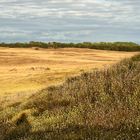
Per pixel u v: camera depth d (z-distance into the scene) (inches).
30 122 497.7
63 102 549.0
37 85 1355.8
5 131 482.9
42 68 1955.0
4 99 817.5
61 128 425.7
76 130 406.6
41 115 529.0
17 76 1632.6
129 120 400.8
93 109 479.8
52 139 384.8
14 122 528.7
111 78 570.6
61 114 499.8
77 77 693.3
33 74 1617.9
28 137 414.3
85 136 372.5
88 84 592.4
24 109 591.2
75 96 561.0
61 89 637.9
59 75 1472.7
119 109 444.8
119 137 352.8
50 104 557.6
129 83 529.3
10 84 1444.4
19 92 1031.6
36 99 617.3
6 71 1940.2
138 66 615.5
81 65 2187.5
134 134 353.1
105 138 355.9
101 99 507.8
